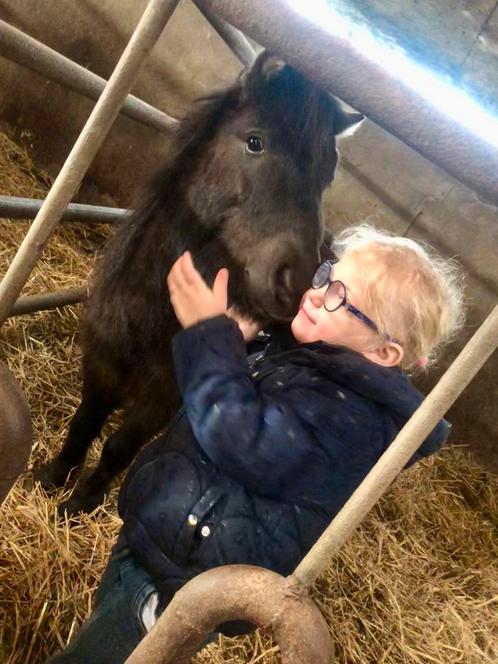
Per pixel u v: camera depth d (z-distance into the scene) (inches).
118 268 60.6
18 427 32.9
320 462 35.4
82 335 64.8
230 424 34.2
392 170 122.7
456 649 79.4
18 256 33.0
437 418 26.4
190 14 121.7
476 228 120.3
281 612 27.2
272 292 54.2
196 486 38.8
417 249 39.8
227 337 35.8
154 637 28.5
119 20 124.1
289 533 37.5
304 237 55.9
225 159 57.4
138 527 40.8
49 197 32.0
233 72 122.5
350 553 85.0
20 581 56.9
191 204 58.2
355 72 25.8
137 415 62.8
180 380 36.4
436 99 25.8
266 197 55.8
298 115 55.5
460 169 25.9
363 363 36.8
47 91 132.4
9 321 87.7
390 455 27.0
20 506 62.1
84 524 67.1
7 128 136.9
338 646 72.7
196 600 27.8
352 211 126.6
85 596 60.2
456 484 118.0
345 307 37.9
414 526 100.3
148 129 128.0
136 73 29.9
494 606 91.8
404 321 37.7
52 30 129.6
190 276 36.3
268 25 26.1
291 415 35.1
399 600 83.3
